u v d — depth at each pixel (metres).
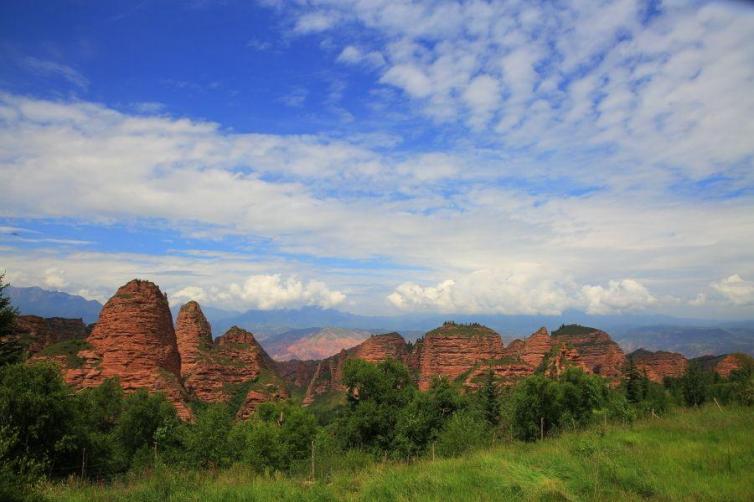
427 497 17.77
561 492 17.34
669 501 16.12
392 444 48.78
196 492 21.41
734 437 25.09
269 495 20.11
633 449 23.95
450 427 43.69
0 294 44.16
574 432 35.31
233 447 42.34
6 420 32.72
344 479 23.27
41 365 36.84
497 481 19.36
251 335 126.12
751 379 44.06
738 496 16.20
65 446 35.22
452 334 145.38
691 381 90.75
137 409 49.09
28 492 17.33
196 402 95.81
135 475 34.75
